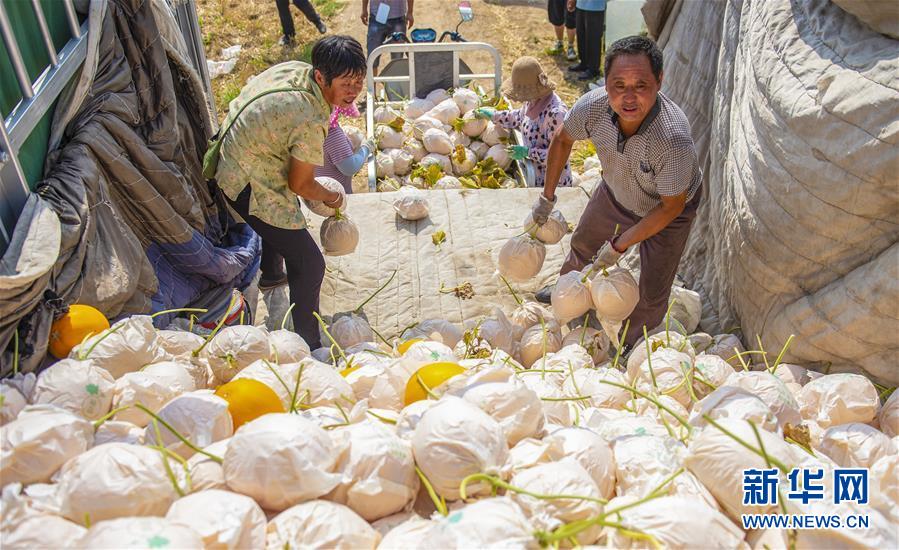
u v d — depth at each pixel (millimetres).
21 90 2660
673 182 3033
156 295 3318
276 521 1727
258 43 9180
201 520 1628
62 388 2154
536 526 1657
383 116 6359
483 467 1821
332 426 2123
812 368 3096
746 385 2520
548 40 9648
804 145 2887
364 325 3680
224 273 3732
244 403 2211
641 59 2826
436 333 3520
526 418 2062
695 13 4664
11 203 2523
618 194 3473
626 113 2949
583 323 3918
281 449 1785
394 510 1876
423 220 4836
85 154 2977
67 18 3031
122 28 3299
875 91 2615
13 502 1671
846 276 2859
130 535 1469
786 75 3078
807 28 3078
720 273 3867
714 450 1964
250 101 3238
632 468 2039
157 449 1863
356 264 4469
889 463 2080
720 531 1733
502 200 5020
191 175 3896
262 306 4117
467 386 2156
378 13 7371
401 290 4273
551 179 3637
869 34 2789
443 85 6770
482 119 6219
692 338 3541
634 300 3273
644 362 2854
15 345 2322
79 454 1906
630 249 4352
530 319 3705
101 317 2596
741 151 3482
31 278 2307
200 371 2680
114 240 2986
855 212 2734
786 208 3023
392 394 2412
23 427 1871
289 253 3568
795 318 3062
